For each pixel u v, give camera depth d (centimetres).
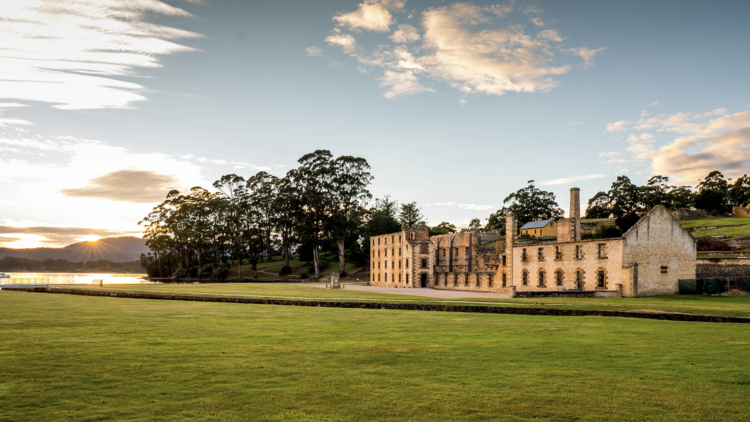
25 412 1073
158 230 14450
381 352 1727
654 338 2047
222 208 12962
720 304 3794
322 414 1073
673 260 5388
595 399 1174
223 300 4397
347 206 11425
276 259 15338
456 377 1373
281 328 2389
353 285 9375
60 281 13012
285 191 11694
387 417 1056
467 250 8362
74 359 1591
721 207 12825
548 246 6212
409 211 16125
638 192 13938
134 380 1334
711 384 1300
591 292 4897
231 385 1287
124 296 5053
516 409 1106
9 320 2672
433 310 3572
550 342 1944
